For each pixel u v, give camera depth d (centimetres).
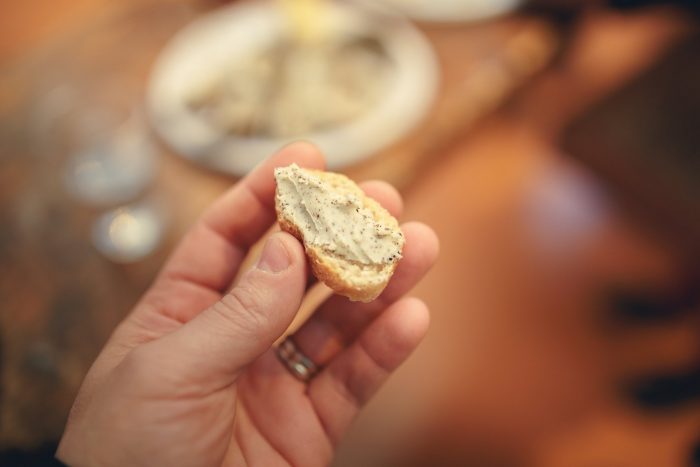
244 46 46
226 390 26
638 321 52
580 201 60
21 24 71
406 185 38
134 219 37
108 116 43
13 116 45
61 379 32
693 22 50
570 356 51
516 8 45
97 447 24
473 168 63
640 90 48
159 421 24
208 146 40
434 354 51
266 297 25
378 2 48
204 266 31
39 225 38
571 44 48
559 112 58
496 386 49
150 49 48
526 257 57
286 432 29
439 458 46
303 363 30
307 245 26
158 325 30
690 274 49
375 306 30
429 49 43
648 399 48
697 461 42
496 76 42
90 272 36
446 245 58
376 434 45
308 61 44
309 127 40
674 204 45
